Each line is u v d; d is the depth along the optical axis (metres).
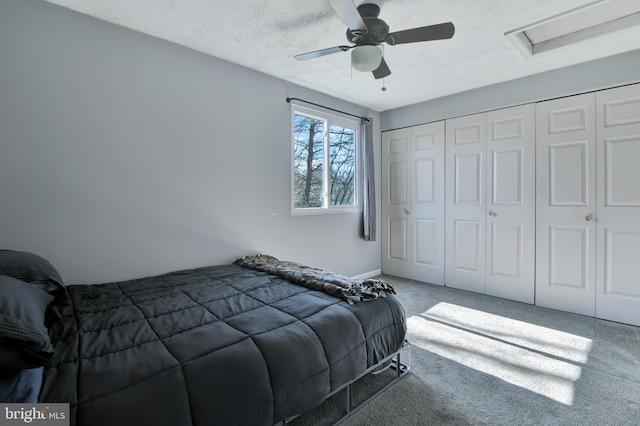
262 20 2.10
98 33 2.06
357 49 1.82
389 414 1.55
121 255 2.16
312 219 3.44
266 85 2.98
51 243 1.90
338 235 3.74
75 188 1.98
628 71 2.57
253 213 2.90
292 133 3.21
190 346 1.16
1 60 1.74
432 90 3.48
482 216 3.46
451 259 3.72
